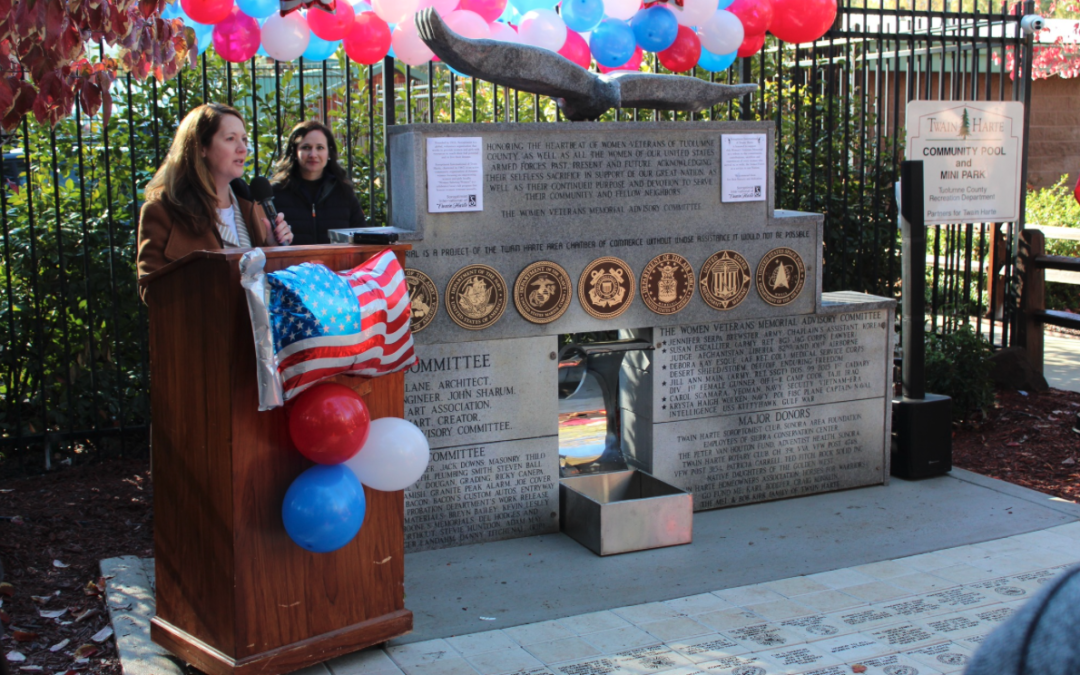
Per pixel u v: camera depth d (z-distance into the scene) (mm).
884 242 7980
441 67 9422
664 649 3410
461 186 4289
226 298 2869
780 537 4562
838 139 8281
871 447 5312
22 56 3832
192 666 3238
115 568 4035
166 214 3543
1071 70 13258
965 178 7215
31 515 4812
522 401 4547
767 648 3406
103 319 5926
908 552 4344
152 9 3934
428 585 4031
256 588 3055
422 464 3275
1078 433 6309
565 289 4547
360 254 3219
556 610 3762
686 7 5195
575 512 4520
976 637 3479
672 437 4879
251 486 3004
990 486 5293
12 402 5793
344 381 3191
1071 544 4426
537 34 5000
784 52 8734
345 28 4883
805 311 5059
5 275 5898
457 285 4348
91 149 6164
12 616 3684
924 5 10977
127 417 5930
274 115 6781
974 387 6520
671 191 4695
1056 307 10539
